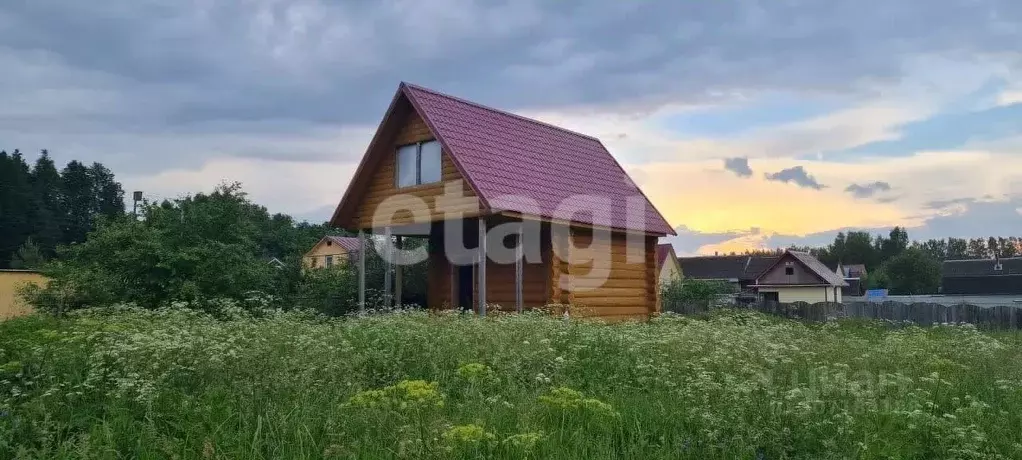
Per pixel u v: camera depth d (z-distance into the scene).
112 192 76.94
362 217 18.28
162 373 6.34
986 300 45.81
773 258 67.06
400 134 17.50
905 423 5.69
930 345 9.85
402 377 7.32
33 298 19.12
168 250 17.44
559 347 8.79
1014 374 7.94
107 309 12.66
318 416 5.63
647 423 5.93
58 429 5.25
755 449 5.11
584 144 21.22
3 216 57.78
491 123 18.17
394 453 4.82
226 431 5.42
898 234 105.62
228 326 8.83
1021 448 5.37
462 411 5.95
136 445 5.19
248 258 18.81
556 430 5.63
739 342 8.55
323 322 12.69
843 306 24.42
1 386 6.38
